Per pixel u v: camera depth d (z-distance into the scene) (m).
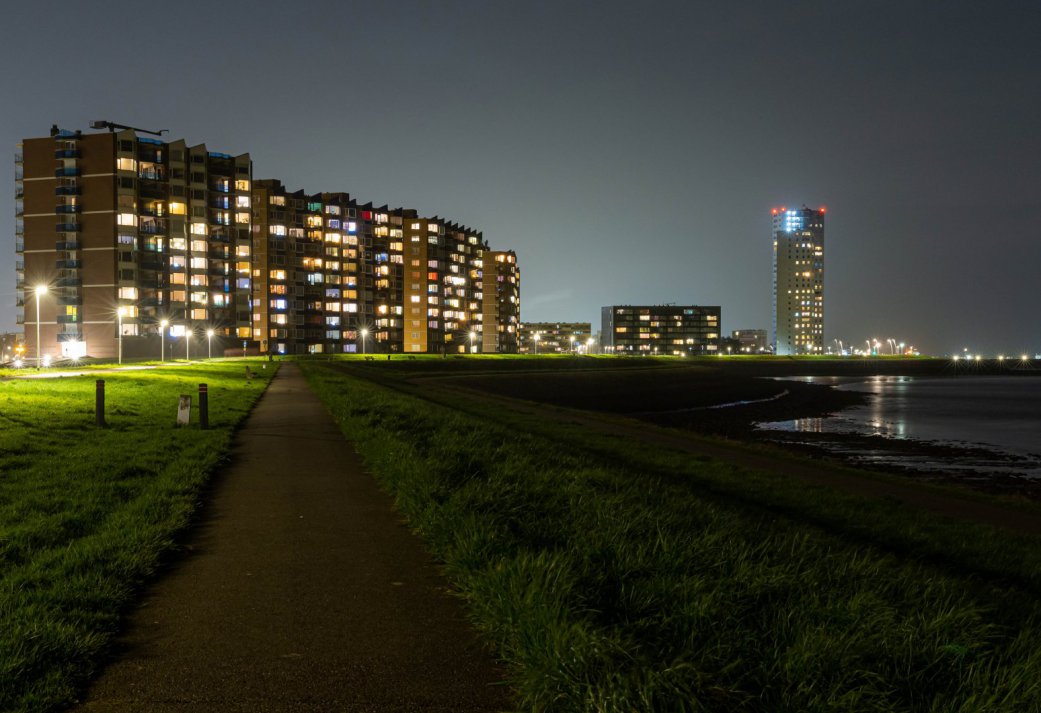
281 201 167.62
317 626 5.22
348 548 7.47
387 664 4.57
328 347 175.12
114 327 119.44
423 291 197.75
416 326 197.38
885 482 18.83
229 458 14.01
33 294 120.56
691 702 3.67
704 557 6.09
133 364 71.12
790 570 5.93
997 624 5.31
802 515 11.98
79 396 24.55
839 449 43.75
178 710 3.93
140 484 10.31
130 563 6.36
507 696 4.14
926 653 4.32
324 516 9.01
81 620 5.02
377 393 33.47
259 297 164.00
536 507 8.48
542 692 3.90
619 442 22.02
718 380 130.62
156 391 29.73
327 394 31.56
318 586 6.18
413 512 8.62
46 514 8.17
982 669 4.18
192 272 130.12
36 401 21.62
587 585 5.41
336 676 4.38
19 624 4.68
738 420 68.19
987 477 32.38
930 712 3.73
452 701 4.07
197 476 11.12
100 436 15.73
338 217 177.75
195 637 4.98
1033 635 5.01
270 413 24.48
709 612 4.75
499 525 7.31
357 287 181.75
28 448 13.32
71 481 10.20
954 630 4.64
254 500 9.99
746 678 4.04
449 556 6.65
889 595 5.66
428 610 5.60
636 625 4.66
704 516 8.97
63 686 4.10
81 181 121.38
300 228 170.88
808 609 4.89
